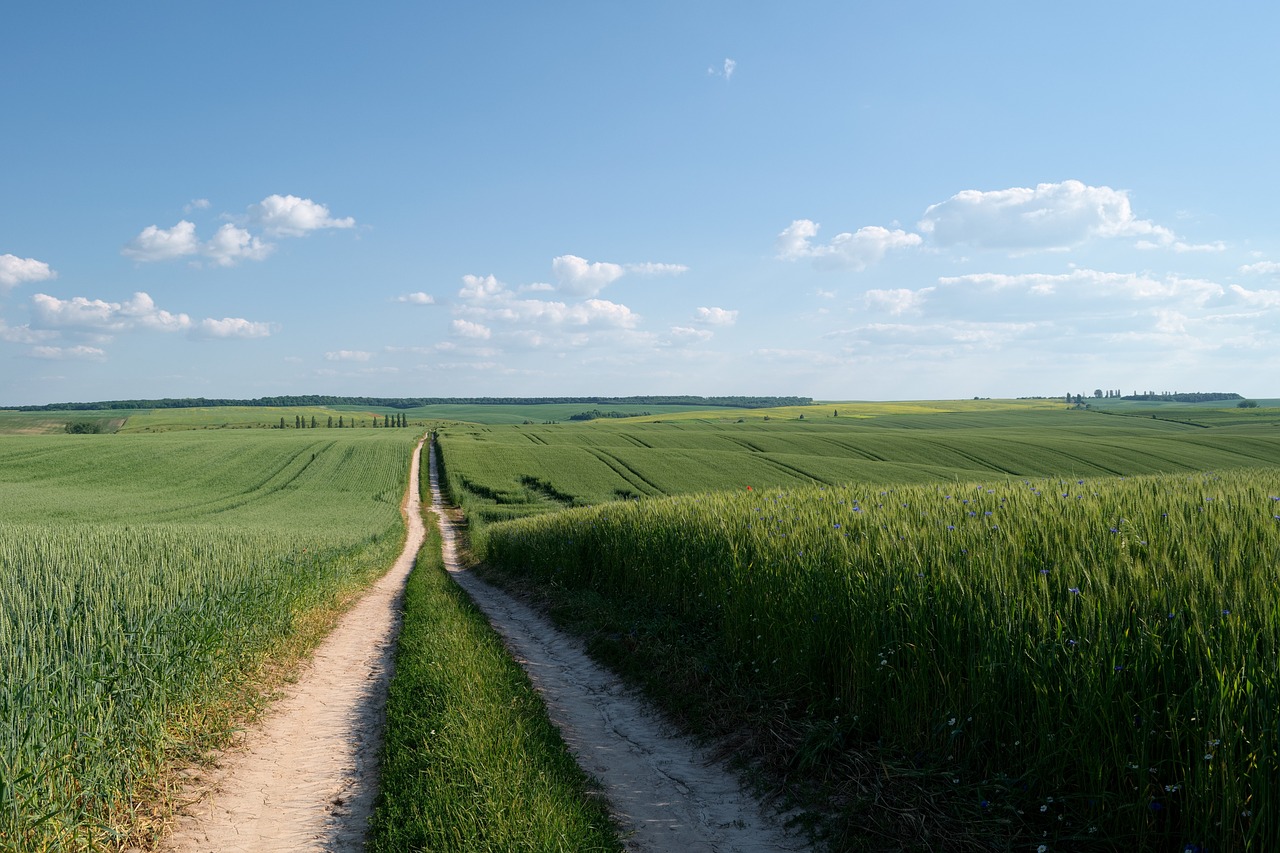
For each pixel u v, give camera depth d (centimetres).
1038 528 545
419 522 4309
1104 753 365
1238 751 320
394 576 2100
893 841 397
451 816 416
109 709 473
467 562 2436
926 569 529
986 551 512
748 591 678
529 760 493
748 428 10675
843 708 527
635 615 940
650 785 504
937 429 11194
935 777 432
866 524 693
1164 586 398
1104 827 357
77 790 419
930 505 755
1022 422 12419
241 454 6862
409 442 8625
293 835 434
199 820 453
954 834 388
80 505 3931
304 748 591
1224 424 10919
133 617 598
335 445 7781
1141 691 359
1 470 5550
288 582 1021
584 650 903
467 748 502
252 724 645
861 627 513
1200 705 333
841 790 455
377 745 593
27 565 720
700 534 920
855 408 17850
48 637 513
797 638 581
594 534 1274
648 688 710
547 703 693
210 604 730
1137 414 13475
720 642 723
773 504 970
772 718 553
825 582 588
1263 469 1260
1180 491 675
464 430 11162
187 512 3894
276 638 910
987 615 447
